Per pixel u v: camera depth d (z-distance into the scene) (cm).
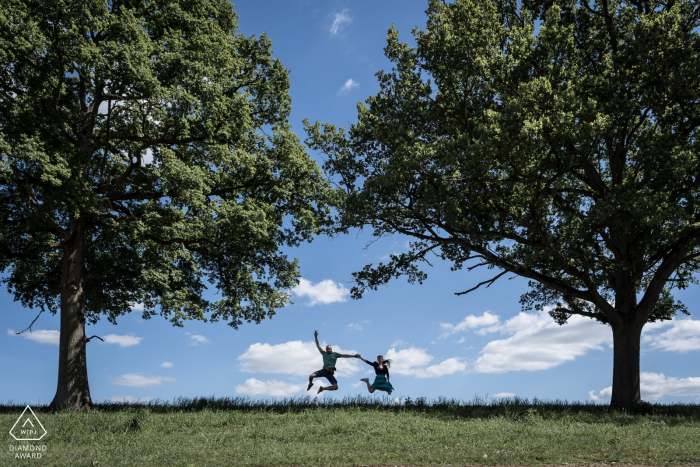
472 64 1552
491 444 842
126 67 1366
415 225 1783
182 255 1730
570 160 1350
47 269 1856
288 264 1972
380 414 1216
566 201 1723
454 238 1727
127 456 769
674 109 1477
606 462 723
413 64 1645
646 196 1285
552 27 1454
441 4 1608
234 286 1939
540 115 1305
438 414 1265
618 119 1454
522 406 1519
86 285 1838
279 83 1914
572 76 1445
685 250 1482
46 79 1472
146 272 1591
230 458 752
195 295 1888
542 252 1596
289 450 807
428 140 1728
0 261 1720
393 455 770
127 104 1574
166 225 1527
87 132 1697
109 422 1085
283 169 1856
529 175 1373
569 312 1917
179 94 1444
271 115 1969
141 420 1095
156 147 1589
